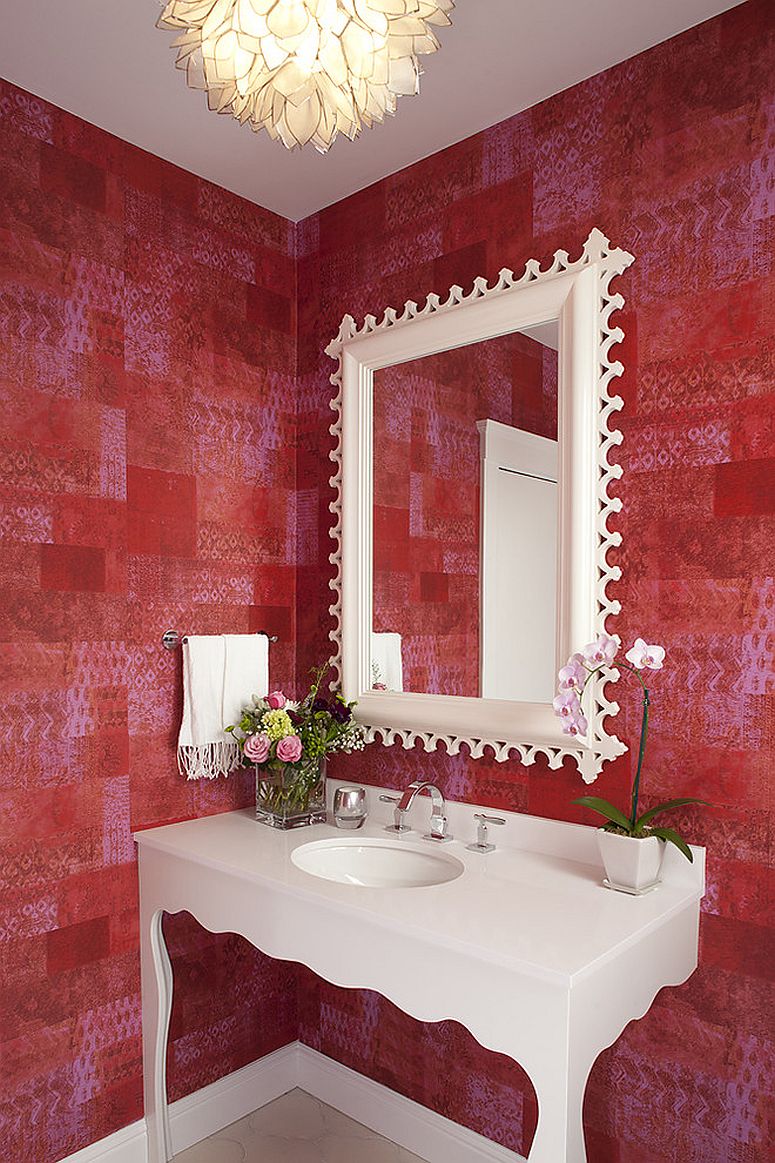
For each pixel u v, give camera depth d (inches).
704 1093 65.4
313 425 98.7
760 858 62.8
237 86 46.6
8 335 73.7
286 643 99.3
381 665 88.3
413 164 87.8
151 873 81.4
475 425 80.1
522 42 68.4
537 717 74.0
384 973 61.2
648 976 59.3
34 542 75.3
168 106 77.6
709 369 66.0
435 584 82.9
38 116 76.3
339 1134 90.4
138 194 84.4
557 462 73.3
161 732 85.9
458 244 83.6
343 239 95.3
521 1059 53.1
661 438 68.4
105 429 81.0
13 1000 73.7
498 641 77.5
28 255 75.4
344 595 91.7
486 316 78.6
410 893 65.0
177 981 88.1
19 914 74.2
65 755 77.6
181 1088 88.3
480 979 55.3
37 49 69.6
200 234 90.3
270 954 69.7
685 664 66.8
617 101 71.6
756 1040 62.8
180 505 87.7
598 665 70.6
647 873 64.7
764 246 63.4
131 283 83.6
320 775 87.4
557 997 51.1
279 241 99.1
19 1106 73.9
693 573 66.5
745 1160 63.2
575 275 72.1
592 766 71.0
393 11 43.1
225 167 88.4
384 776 89.7
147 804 84.6
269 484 97.5
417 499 85.0
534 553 74.9
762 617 62.9
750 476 63.8
